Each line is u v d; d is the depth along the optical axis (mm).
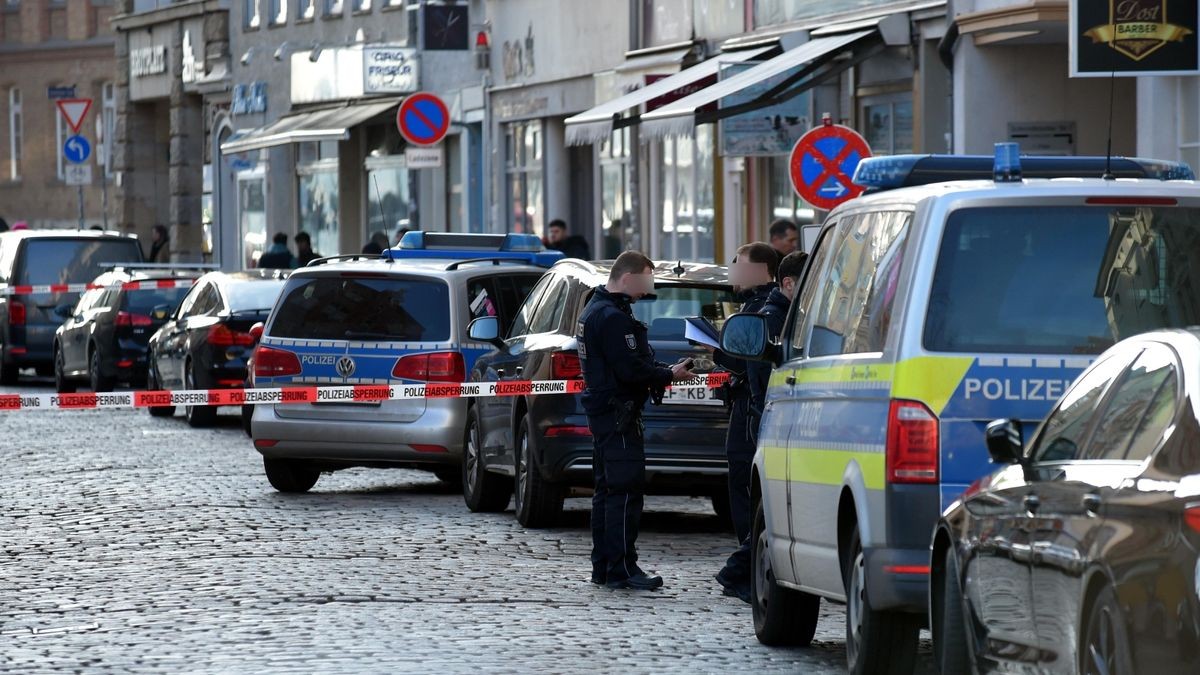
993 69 52062
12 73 161625
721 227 70188
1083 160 22062
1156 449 14555
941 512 18578
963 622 17953
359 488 42094
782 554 22766
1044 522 15898
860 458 19516
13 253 77375
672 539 34281
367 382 39406
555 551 32062
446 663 22125
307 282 40438
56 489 40719
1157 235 18844
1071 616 15133
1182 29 39938
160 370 59688
